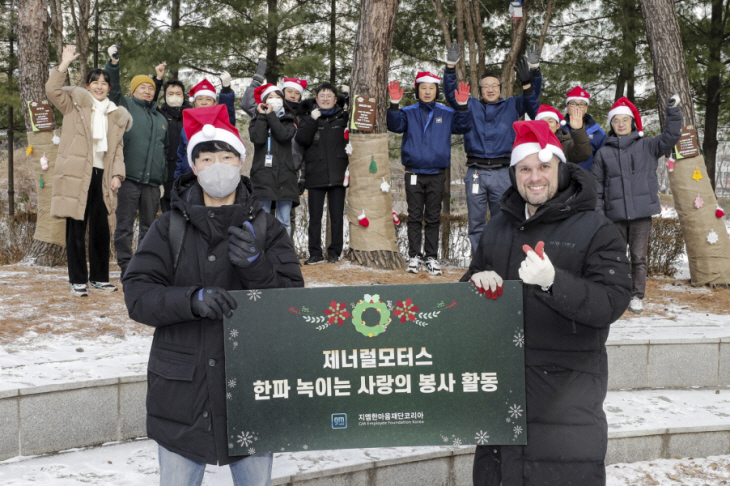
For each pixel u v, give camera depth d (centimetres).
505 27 1284
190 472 187
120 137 528
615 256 193
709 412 372
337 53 1302
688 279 770
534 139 205
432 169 639
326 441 186
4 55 1506
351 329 186
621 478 326
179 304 173
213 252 189
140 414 328
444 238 889
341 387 186
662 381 420
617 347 413
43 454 301
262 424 184
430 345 187
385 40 687
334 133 690
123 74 1207
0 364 342
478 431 188
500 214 224
